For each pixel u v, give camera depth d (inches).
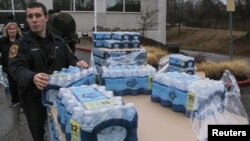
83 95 86.1
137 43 261.1
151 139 83.5
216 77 357.4
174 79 106.1
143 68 130.0
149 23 842.2
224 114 93.8
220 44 1029.2
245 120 92.6
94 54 256.5
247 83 355.3
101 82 126.1
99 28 802.2
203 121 89.3
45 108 129.2
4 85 324.8
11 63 120.4
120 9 841.5
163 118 98.7
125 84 124.3
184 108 101.7
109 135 72.7
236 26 1124.5
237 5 1057.5
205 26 1440.7
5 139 210.1
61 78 107.2
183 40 1317.7
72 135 75.7
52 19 286.5
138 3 850.1
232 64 379.2
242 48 909.8
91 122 70.9
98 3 823.7
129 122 74.2
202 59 410.3
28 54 123.7
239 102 100.0
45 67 126.4
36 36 126.5
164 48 534.9
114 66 135.8
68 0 803.4
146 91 126.8
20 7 757.9
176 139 83.5
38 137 130.7
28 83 112.9
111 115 72.5
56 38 133.9
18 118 248.1
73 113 75.2
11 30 255.1
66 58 135.6
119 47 250.2
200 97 94.3
